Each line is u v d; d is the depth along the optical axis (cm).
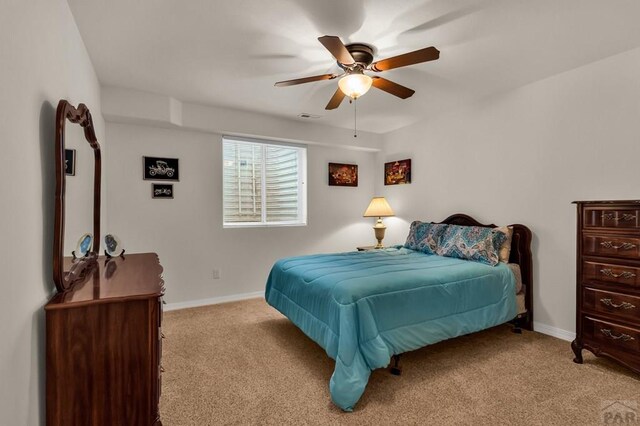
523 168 317
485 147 352
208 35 217
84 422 124
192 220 383
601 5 185
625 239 215
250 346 273
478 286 264
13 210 103
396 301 221
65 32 174
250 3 182
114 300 126
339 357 193
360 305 206
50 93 144
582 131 272
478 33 215
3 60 97
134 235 351
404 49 235
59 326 121
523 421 176
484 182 354
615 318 220
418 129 440
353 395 185
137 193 352
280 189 455
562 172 287
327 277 241
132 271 179
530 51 243
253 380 220
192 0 179
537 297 305
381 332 211
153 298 131
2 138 96
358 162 513
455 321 245
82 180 195
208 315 351
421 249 367
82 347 123
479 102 357
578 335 241
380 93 334
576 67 273
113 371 127
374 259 313
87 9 186
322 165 479
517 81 303
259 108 379
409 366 238
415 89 322
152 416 131
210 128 371
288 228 450
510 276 288
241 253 416
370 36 217
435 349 267
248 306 385
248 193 430
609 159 256
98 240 227
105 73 279
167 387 211
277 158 452
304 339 288
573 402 193
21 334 107
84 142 199
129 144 347
